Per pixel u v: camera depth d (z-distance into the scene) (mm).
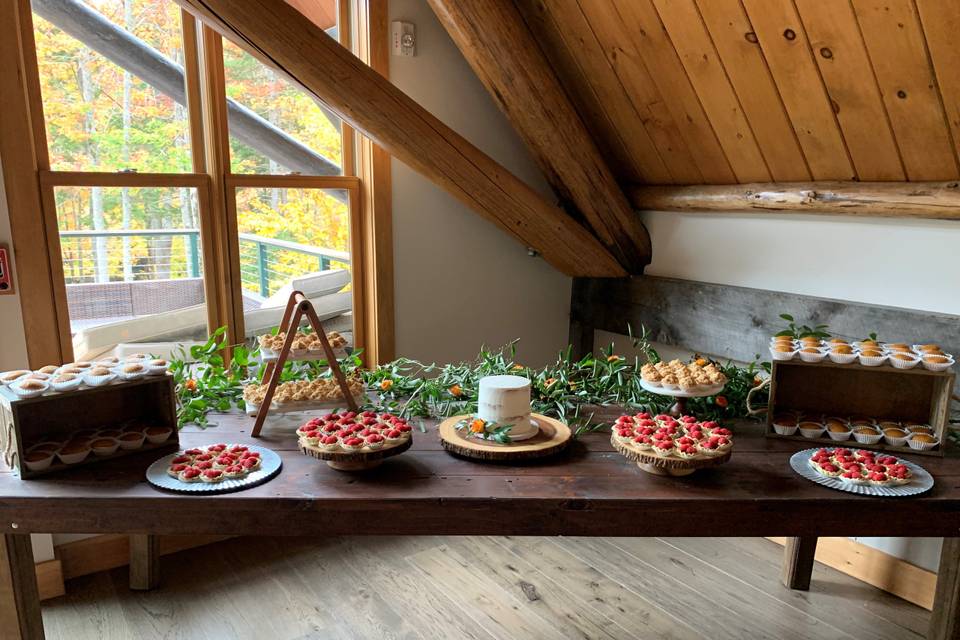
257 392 2238
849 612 2514
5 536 1739
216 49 2838
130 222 2754
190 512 1692
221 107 2885
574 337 4020
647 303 3570
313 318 2074
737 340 3148
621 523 1759
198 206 2912
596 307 3852
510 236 3688
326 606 2531
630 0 2596
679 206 3369
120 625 2400
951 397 2002
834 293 2820
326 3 3117
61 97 2555
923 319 2479
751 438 2158
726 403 2262
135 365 1964
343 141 3273
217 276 2998
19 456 1754
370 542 3008
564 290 3973
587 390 2531
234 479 1781
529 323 3871
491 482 1829
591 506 1743
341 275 3357
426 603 2551
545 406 2363
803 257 2922
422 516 1733
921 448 2014
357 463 1824
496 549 2957
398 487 1781
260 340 2215
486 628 2406
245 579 2707
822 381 2207
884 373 2143
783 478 1875
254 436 2107
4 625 1790
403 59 3184
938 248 2477
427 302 3492
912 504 1757
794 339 2369
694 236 3406
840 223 2764
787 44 2357
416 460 1966
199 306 2992
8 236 2414
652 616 2484
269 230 3098
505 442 1980
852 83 2326
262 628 2395
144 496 1686
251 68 2951
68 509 1676
